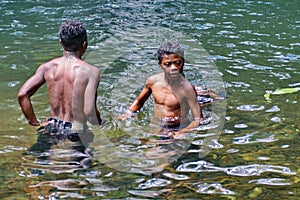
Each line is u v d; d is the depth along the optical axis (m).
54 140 4.93
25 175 4.28
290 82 6.69
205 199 3.89
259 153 4.65
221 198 3.90
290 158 4.55
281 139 4.94
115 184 4.14
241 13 11.16
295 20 10.49
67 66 5.16
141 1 12.38
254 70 7.20
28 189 4.06
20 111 5.73
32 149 4.76
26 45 8.66
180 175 4.27
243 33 9.40
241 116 5.52
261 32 9.48
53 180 4.20
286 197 3.90
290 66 7.40
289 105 5.85
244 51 8.19
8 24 10.21
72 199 3.91
